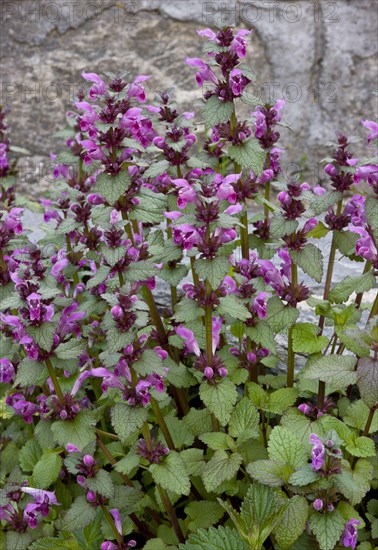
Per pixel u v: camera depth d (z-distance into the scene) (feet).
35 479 2.41
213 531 2.26
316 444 2.11
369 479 2.25
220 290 2.29
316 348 2.39
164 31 4.47
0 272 2.50
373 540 2.40
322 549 2.11
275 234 2.36
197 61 2.43
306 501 2.13
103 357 2.19
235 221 2.18
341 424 2.31
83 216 2.67
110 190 2.32
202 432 2.53
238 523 2.12
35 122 4.62
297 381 2.72
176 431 2.53
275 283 2.51
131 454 2.36
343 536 2.21
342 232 2.61
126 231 2.44
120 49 4.53
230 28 2.39
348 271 3.37
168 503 2.43
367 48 4.41
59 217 3.16
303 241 2.41
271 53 4.42
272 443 2.25
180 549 2.26
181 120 2.54
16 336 2.43
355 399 2.75
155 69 4.50
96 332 2.78
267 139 2.63
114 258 2.22
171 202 2.61
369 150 4.41
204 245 2.22
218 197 2.27
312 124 4.49
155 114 2.60
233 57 2.40
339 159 2.52
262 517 2.16
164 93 2.63
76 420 2.27
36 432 2.44
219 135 2.52
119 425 2.18
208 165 2.54
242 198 2.54
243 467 2.53
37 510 2.38
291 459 2.23
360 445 2.27
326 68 4.44
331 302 2.48
